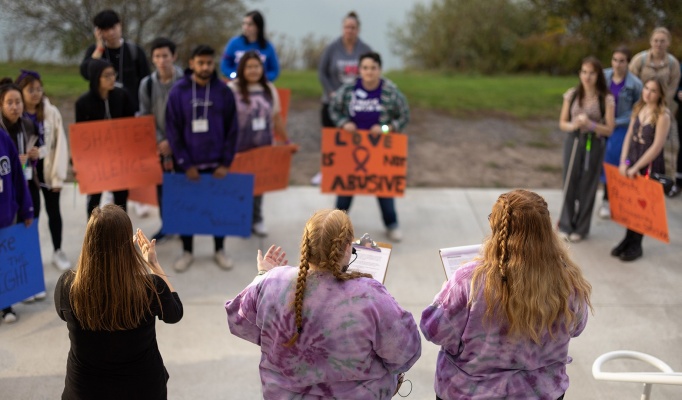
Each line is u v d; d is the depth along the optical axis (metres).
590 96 5.82
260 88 5.94
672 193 7.20
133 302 2.67
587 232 6.20
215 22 12.16
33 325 4.73
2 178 4.46
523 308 2.47
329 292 2.47
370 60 5.98
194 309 5.01
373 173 6.16
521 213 2.52
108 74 5.44
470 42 15.27
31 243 4.77
